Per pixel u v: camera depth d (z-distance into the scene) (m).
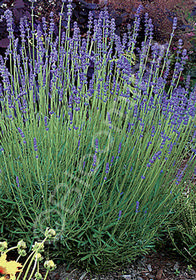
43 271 2.16
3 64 2.23
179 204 2.55
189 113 2.17
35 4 3.68
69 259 2.17
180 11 5.14
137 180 2.13
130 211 2.12
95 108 2.38
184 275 2.26
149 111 2.54
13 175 2.16
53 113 2.11
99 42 2.31
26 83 2.57
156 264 2.36
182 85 4.92
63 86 2.50
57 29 3.67
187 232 2.40
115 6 4.36
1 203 2.19
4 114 2.35
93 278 2.15
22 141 2.04
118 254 2.12
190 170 2.42
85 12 3.92
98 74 2.27
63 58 2.46
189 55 5.23
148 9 4.56
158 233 2.48
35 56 3.35
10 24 2.18
